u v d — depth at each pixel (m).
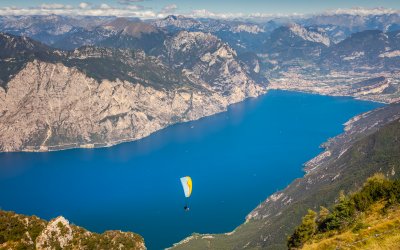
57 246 89.75
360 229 94.50
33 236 90.12
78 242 92.50
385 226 89.56
